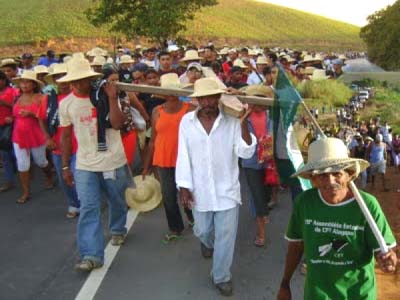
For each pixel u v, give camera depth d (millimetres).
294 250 3932
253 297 5773
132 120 6613
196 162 5609
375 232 3480
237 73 10977
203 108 5555
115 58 23203
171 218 7168
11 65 11258
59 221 8250
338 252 3621
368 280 3678
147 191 7773
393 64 40812
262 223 7121
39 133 9195
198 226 5766
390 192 13891
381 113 17562
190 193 5676
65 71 8711
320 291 3693
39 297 5840
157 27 23203
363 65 23297
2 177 10867
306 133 4934
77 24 78812
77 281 6184
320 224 3637
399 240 8359
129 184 6734
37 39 72500
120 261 6660
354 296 3676
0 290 6004
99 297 5812
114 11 24094
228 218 5645
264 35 100438
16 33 75062
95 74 6062
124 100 6480
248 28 102500
